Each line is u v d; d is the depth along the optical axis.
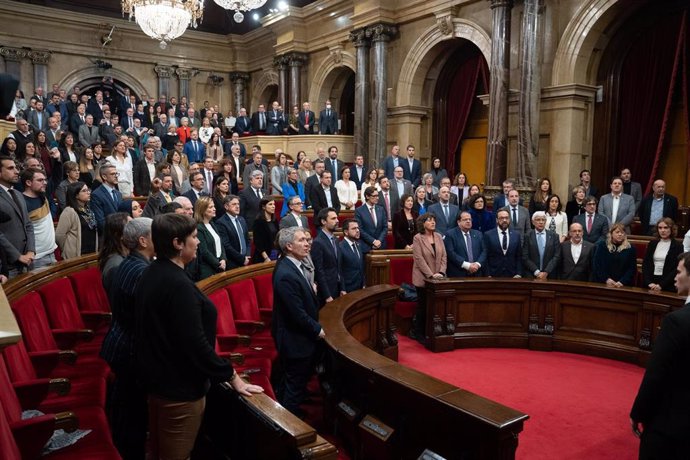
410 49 12.23
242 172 11.02
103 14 17.17
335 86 15.33
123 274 2.47
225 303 4.23
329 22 14.59
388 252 6.57
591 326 5.61
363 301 4.79
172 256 2.24
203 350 2.14
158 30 10.52
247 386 2.41
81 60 16.89
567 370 5.15
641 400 2.42
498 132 9.84
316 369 3.75
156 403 2.21
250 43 18.33
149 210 5.83
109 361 2.50
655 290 5.26
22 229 4.17
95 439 2.49
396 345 5.37
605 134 9.51
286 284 3.51
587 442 3.71
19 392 2.60
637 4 8.79
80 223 5.11
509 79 9.98
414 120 12.52
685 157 8.83
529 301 5.82
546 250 6.12
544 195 7.92
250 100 18.80
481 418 2.46
